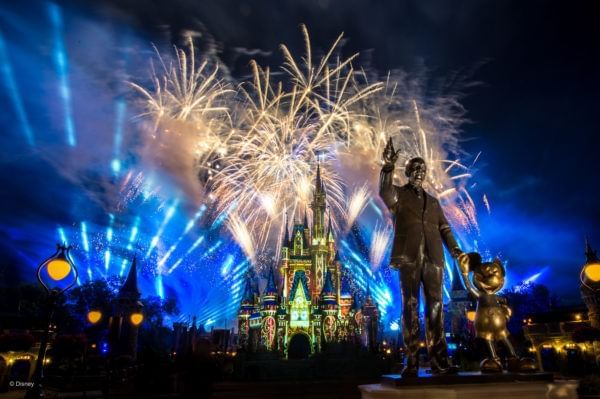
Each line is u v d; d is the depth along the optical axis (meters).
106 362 20.56
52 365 37.81
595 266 15.22
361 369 39.44
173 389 25.09
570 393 6.24
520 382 6.41
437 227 8.10
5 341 30.16
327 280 57.28
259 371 37.75
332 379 36.91
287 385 31.73
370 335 54.84
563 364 33.19
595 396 17.81
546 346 34.75
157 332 69.19
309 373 38.66
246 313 59.91
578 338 29.72
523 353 36.88
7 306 52.16
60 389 31.91
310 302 55.56
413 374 6.69
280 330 53.62
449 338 39.84
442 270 7.80
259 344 52.56
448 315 59.81
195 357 11.20
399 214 8.12
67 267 14.28
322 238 61.28
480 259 8.12
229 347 59.94
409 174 8.62
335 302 55.44
